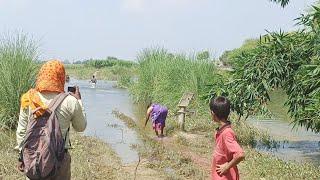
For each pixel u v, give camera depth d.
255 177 8.52
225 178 5.01
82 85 40.34
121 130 14.25
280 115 19.25
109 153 10.27
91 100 25.28
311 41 10.15
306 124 10.91
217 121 5.13
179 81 18.61
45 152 4.41
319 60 9.36
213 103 5.09
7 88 12.08
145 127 14.99
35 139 4.46
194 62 18.56
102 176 8.13
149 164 9.23
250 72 10.89
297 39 10.67
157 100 19.70
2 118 11.83
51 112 4.53
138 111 20.16
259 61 10.87
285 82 10.76
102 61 64.44
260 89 10.98
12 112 12.09
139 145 11.45
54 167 4.47
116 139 12.52
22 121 4.64
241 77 11.23
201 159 10.28
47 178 4.50
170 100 18.08
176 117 16.33
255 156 10.30
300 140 13.70
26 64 12.45
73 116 4.71
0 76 12.20
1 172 7.56
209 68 17.91
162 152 10.42
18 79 12.20
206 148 11.66
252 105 11.27
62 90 4.77
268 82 10.77
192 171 8.77
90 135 13.05
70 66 66.69
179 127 14.25
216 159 5.09
